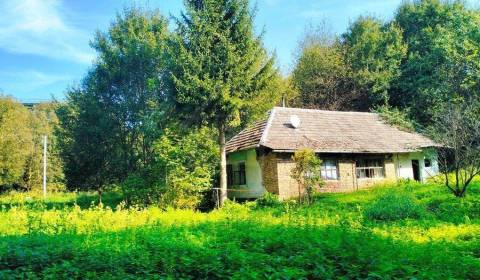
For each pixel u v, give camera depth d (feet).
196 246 25.81
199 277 21.80
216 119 72.95
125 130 94.89
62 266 22.79
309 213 49.29
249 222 36.73
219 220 42.45
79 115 93.30
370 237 27.20
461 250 27.32
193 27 71.00
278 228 32.73
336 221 40.91
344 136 87.35
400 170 92.17
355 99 142.41
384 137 92.94
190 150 68.64
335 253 23.08
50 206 83.05
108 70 94.02
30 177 142.82
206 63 70.54
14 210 50.96
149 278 21.34
